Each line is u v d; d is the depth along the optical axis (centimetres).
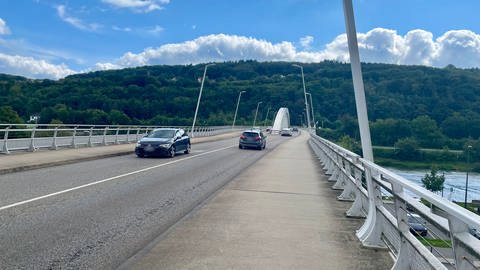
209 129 6531
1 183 1181
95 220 773
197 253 575
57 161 1705
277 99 13450
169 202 972
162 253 576
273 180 1398
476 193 2694
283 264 532
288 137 7206
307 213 858
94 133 3139
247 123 11956
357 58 705
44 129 2148
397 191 482
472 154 3500
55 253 574
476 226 251
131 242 636
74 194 1033
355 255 573
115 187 1168
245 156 2547
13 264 525
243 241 637
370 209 668
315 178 1486
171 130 2458
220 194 1087
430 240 510
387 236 583
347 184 1026
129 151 2434
